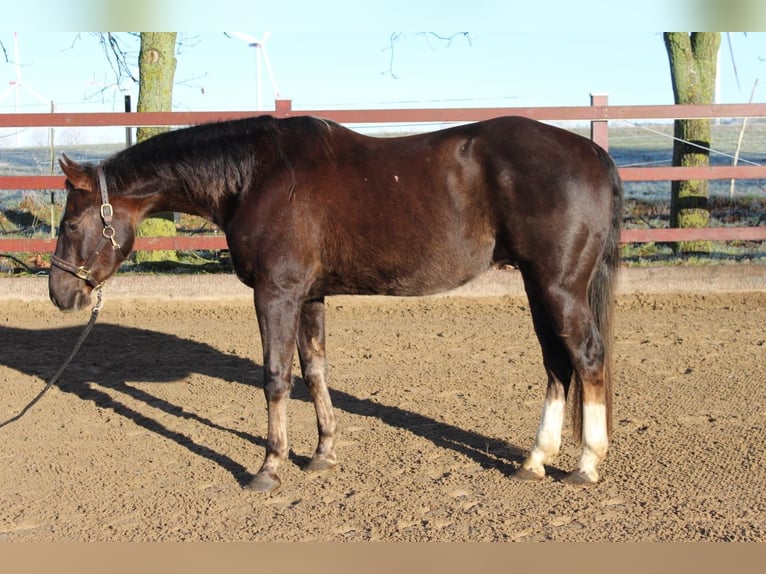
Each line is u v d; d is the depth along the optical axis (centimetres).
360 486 395
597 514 355
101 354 677
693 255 1004
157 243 884
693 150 1021
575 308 374
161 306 854
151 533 346
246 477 411
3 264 1005
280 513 365
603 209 376
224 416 515
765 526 338
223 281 866
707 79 1043
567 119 876
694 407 504
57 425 499
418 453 438
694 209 1019
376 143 401
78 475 416
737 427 464
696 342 673
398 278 395
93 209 416
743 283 851
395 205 384
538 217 367
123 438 474
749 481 385
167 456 443
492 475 405
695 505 360
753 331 705
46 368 635
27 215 1213
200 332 752
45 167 1458
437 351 667
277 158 398
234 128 412
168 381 598
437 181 382
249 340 721
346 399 543
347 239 390
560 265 370
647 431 462
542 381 574
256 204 393
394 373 605
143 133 992
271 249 388
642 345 670
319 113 875
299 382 593
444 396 544
